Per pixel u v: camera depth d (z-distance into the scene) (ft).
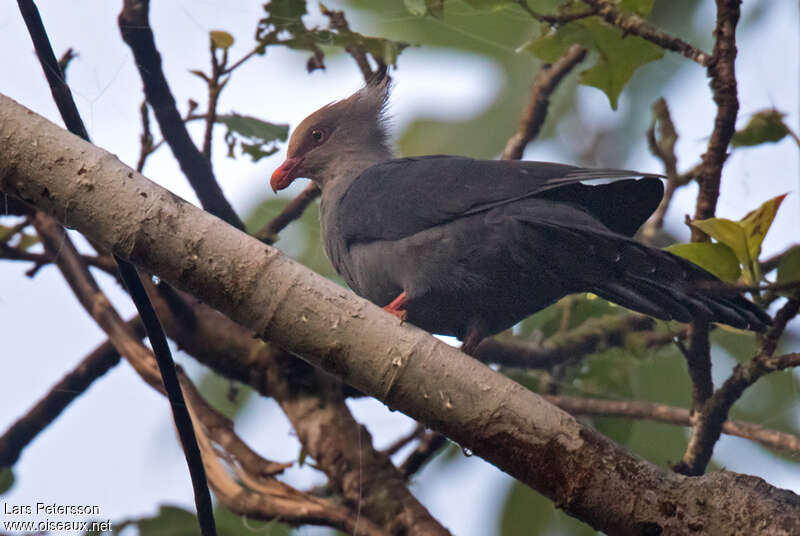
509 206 28.60
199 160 30.68
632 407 34.45
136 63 29.53
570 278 28.53
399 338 20.92
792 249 26.02
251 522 32.50
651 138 35.88
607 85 32.58
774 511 19.58
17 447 34.14
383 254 30.63
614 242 26.30
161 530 30.53
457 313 30.94
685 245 26.48
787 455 39.81
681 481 20.40
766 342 26.03
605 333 37.73
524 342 39.65
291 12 30.48
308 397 33.50
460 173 30.07
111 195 20.68
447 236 29.32
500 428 20.61
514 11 36.91
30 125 20.89
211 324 33.94
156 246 20.74
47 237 34.04
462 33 38.37
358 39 31.53
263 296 20.86
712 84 26.96
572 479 20.34
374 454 32.58
